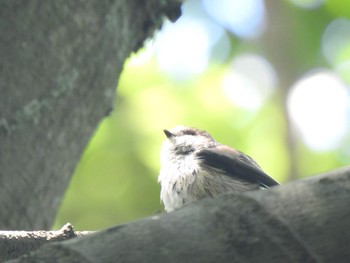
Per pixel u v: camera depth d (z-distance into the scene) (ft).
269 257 11.43
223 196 11.88
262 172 34.65
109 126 54.60
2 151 26.32
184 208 11.89
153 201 53.16
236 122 55.72
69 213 54.08
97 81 29.09
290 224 11.43
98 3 29.12
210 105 56.03
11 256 17.80
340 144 56.29
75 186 54.19
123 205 53.67
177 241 11.46
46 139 27.40
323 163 55.26
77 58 28.40
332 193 11.50
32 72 27.37
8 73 26.96
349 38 57.77
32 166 26.99
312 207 11.48
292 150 55.06
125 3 30.27
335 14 58.18
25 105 27.02
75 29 28.37
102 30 29.17
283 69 58.34
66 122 28.04
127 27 30.45
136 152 53.83
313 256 11.32
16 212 26.45
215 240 11.50
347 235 11.32
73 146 28.53
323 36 58.29
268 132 55.98
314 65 58.29
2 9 27.48
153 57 57.06
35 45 27.61
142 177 53.57
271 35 59.16
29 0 27.84
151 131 54.19
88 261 11.29
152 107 55.16
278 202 11.62
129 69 56.54
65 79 27.99
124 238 11.48
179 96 56.03
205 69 58.54
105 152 54.19
